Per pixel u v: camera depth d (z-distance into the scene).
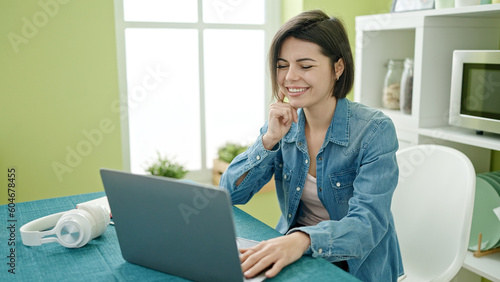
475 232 1.88
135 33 2.23
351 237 1.04
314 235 1.00
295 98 1.20
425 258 1.54
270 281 0.90
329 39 1.16
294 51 1.16
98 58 2.06
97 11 2.02
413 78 2.05
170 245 0.92
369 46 2.30
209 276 0.90
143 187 0.89
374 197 1.11
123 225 0.96
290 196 1.37
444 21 1.94
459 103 1.82
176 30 2.33
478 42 2.03
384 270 1.28
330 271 0.95
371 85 2.34
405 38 2.37
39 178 2.02
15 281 0.92
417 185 1.61
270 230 1.21
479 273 1.71
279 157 1.42
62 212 1.20
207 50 2.43
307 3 2.36
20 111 1.94
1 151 1.93
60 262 1.00
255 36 2.56
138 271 0.96
